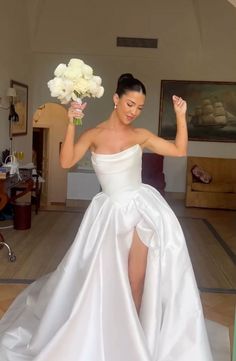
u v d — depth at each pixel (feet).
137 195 6.89
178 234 7.08
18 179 16.98
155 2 24.99
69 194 25.49
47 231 18.42
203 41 26.09
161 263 6.88
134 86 6.37
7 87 20.20
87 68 6.11
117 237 6.70
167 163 27.40
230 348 8.27
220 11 24.95
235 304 10.87
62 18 25.25
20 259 14.28
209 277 13.14
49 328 7.04
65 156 6.46
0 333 8.24
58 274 7.80
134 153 6.70
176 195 27.58
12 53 20.95
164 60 26.50
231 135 27.02
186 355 6.73
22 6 22.61
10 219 19.97
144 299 6.81
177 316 6.92
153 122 27.20
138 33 25.94
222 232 19.51
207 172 26.55
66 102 6.40
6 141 20.36
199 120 26.99
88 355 6.55
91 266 6.65
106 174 6.77
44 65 26.21
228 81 26.58
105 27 25.66
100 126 6.89
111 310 6.62
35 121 30.81
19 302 9.59
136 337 6.43
